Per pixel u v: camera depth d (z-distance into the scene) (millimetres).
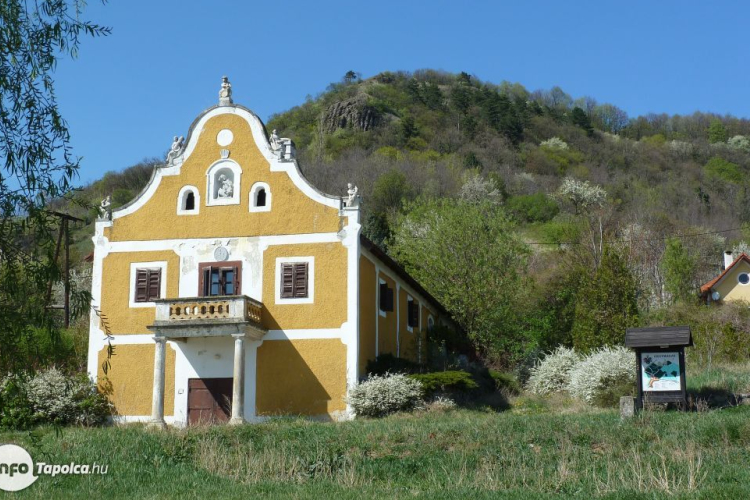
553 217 91000
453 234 46031
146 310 30359
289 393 28797
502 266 45688
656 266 56500
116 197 90125
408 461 18281
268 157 30781
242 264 30109
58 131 12023
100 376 30094
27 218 11727
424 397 28750
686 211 91062
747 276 52281
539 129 134750
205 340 29750
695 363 35969
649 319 42594
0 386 16938
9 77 11844
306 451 19359
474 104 142125
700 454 16969
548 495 14859
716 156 124562
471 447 19219
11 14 11906
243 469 18016
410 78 161500
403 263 48000
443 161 105812
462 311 44469
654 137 136875
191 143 31438
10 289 11656
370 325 30984
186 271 30453
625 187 105750
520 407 30188
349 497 15305
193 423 29000
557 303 45781
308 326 29203
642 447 18531
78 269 53531
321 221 29906
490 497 14750
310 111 140125
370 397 27531
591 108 160750
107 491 16219
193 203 31078
